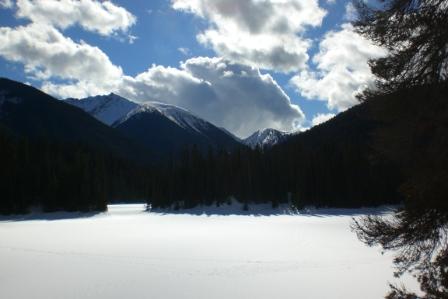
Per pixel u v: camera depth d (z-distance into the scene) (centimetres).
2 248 3158
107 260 2555
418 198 657
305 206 9556
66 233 4500
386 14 714
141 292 1750
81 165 10369
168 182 10944
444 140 630
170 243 3400
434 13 664
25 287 1855
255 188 10175
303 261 2439
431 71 679
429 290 643
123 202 16538
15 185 9531
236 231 4534
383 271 2080
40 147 12031
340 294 1669
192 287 1836
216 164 10519
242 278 2008
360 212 8406
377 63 732
